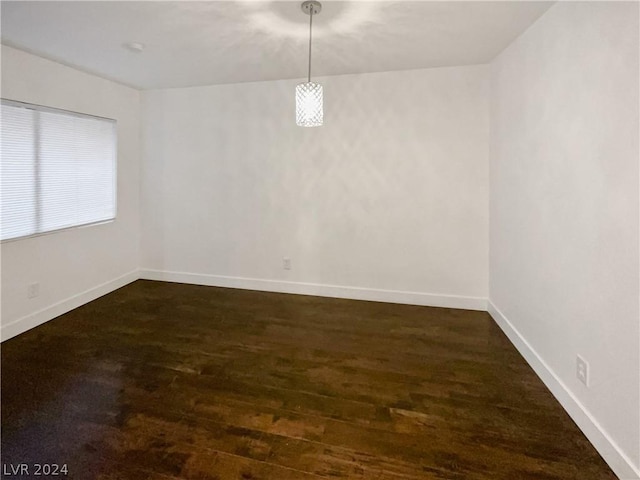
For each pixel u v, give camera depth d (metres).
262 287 4.08
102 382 2.23
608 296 1.61
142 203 4.32
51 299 3.20
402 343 2.79
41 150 3.03
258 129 3.88
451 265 3.52
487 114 3.26
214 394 2.12
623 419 1.51
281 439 1.75
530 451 1.67
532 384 2.23
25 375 2.29
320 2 2.05
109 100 3.75
